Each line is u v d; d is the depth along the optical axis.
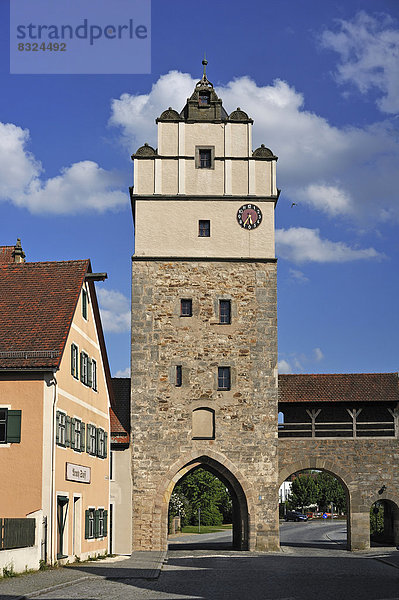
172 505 71.12
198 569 28.08
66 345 28.44
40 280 30.91
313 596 19.34
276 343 39.72
